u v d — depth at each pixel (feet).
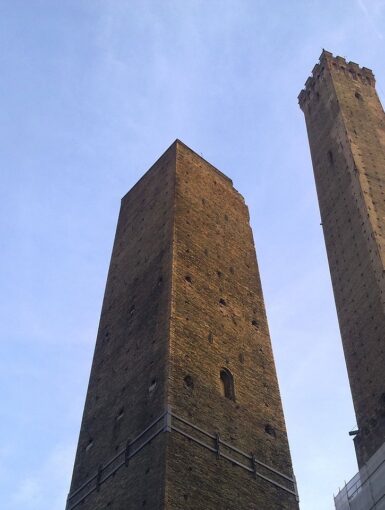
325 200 216.95
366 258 184.44
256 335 148.87
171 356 124.98
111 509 110.83
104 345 151.53
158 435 113.19
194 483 107.45
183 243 155.22
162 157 193.06
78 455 131.13
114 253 179.32
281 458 125.90
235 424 123.75
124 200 198.70
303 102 262.88
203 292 146.20
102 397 138.10
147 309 144.15
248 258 172.24
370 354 169.99
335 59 260.83
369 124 231.09
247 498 112.78
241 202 192.75
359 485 149.18
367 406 163.94
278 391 139.85
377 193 199.93
